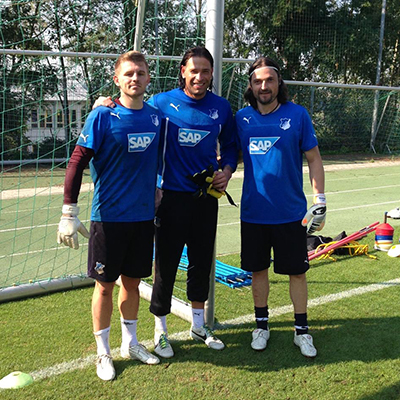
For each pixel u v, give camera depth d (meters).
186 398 2.35
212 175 2.59
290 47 18.39
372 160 15.68
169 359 2.75
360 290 3.92
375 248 5.17
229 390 2.42
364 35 18.69
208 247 2.78
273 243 2.81
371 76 20.00
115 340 3.01
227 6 18.58
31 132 9.95
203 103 2.65
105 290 2.55
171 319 3.36
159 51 6.31
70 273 4.52
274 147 2.70
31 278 4.38
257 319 2.96
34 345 2.93
